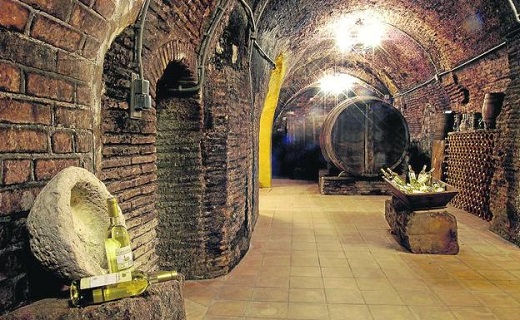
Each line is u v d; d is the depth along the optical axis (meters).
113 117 2.39
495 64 6.33
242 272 4.30
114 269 1.59
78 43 1.74
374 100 9.31
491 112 6.08
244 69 5.06
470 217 6.90
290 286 3.88
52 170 1.63
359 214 7.38
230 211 4.38
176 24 3.17
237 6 4.25
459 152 7.69
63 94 1.70
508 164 5.53
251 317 3.23
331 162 10.43
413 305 3.41
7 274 1.41
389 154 9.45
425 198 4.84
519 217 5.16
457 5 6.25
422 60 9.32
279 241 5.54
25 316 1.39
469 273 4.18
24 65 1.46
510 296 3.59
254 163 6.29
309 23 7.56
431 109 10.10
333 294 3.67
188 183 4.13
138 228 2.74
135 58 2.55
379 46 10.48
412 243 4.91
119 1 1.95
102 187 1.76
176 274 1.78
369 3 7.43
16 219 1.45
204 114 4.11
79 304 1.49
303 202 8.73
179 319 1.86
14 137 1.43
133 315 1.51
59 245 1.41
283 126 14.00
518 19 5.00
